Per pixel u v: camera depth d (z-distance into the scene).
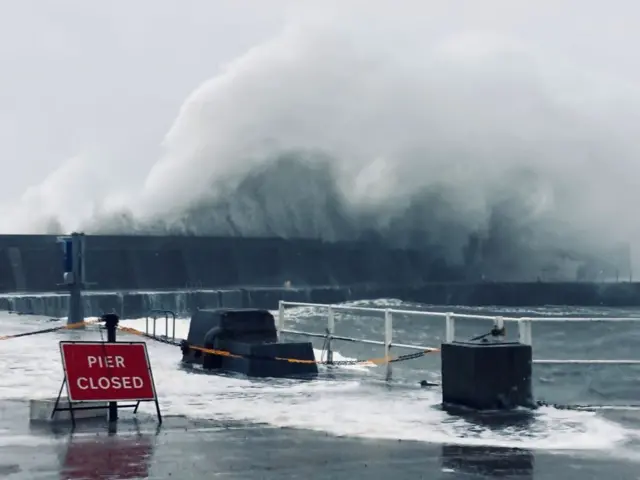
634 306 134.88
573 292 132.50
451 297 125.81
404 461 9.15
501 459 9.29
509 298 129.88
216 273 94.44
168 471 8.48
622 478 8.38
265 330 18.86
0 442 10.01
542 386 28.73
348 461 9.12
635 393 27.36
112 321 11.81
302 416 12.16
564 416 12.16
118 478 8.13
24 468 8.56
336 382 16.30
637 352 60.69
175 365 19.17
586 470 8.73
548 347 65.88
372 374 18.00
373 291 118.62
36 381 15.77
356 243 121.62
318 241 113.50
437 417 12.06
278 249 104.38
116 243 84.69
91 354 11.36
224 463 8.94
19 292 70.62
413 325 87.56
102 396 11.27
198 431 10.90
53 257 73.81
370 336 71.25
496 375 12.65
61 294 65.88
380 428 11.20
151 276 87.31
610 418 12.17
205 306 85.94
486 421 11.73
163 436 10.52
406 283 123.94
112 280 83.38
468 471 8.67
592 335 75.31
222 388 15.35
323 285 111.81
